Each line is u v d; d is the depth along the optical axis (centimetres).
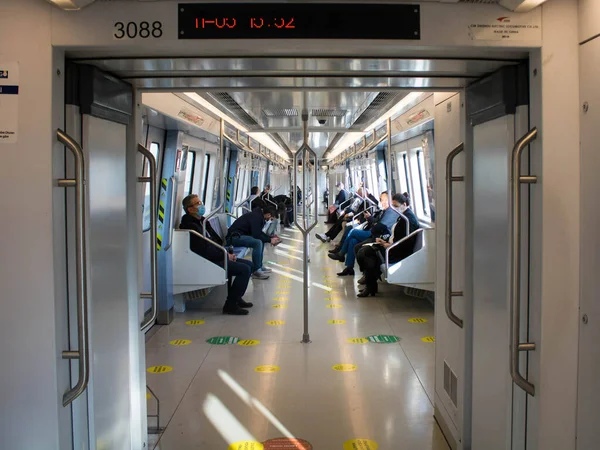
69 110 238
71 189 236
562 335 231
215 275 732
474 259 307
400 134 809
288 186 2944
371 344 613
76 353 227
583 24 222
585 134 222
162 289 707
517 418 256
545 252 228
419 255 757
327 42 226
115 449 281
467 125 314
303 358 565
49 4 220
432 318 728
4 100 216
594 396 218
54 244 218
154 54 238
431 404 441
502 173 260
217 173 1099
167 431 395
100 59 243
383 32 227
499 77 254
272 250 1513
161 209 711
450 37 228
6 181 216
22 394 220
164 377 512
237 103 610
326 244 1669
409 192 979
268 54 241
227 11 225
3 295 218
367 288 872
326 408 436
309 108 638
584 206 223
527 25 227
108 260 268
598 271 214
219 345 615
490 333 284
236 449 367
